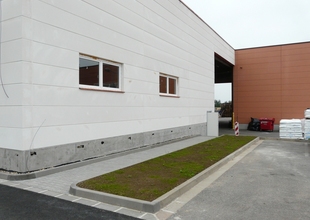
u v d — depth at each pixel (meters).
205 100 18.25
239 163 9.01
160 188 5.57
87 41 8.38
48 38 7.16
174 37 14.04
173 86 14.32
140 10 11.09
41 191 5.57
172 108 13.77
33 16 6.80
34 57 6.80
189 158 9.02
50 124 7.20
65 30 7.65
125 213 4.56
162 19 12.86
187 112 15.49
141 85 11.12
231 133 21.39
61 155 7.50
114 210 4.68
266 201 5.26
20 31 6.56
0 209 4.59
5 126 6.88
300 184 6.46
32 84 6.75
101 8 8.95
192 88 16.20
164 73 13.03
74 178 6.51
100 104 8.91
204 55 18.19
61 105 7.51
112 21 9.46
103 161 8.57
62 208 4.68
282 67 23.66
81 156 8.14
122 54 9.97
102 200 5.05
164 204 4.95
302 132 16.48
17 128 6.62
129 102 10.35
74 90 7.93
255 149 12.22
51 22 7.25
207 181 6.73
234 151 10.63
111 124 9.40
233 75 25.78
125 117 10.12
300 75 22.92
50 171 6.92
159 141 12.50
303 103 22.77
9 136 6.80
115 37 9.60
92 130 8.57
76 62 8.01
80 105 8.14
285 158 9.96
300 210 4.79
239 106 25.47
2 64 6.91
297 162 9.20
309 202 5.20
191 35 16.16
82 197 5.26
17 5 6.62
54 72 7.31
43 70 7.02
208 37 18.95
